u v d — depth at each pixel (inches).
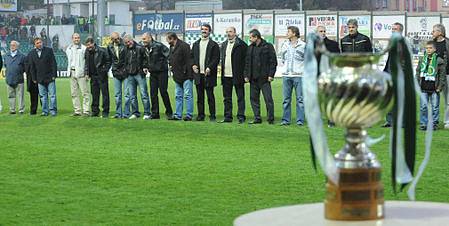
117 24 3041.3
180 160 595.2
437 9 3580.2
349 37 747.4
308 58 200.2
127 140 716.0
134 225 389.1
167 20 2522.1
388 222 199.5
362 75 199.2
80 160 599.5
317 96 199.9
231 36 813.2
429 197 450.3
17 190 483.2
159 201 446.9
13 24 2883.9
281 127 775.7
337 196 200.7
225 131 754.2
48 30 2674.7
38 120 888.3
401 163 216.1
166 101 856.3
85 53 898.7
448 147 636.7
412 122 218.1
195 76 829.2
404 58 213.6
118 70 874.8
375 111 201.0
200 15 2454.5
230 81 820.6
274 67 800.9
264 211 217.2
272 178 515.2
